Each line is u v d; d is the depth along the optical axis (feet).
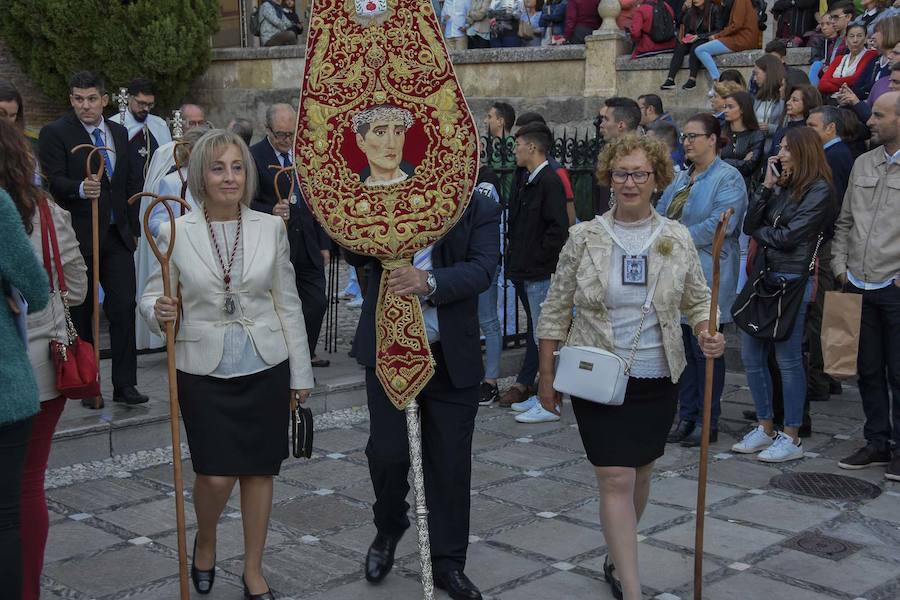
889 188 17.44
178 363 11.94
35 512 11.39
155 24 44.24
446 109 12.15
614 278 11.85
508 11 41.96
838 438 20.03
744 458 18.78
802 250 17.85
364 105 12.20
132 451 18.97
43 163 19.39
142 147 23.53
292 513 15.84
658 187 11.98
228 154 11.71
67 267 11.75
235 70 48.21
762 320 18.13
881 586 13.14
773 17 38.81
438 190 12.21
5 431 9.98
